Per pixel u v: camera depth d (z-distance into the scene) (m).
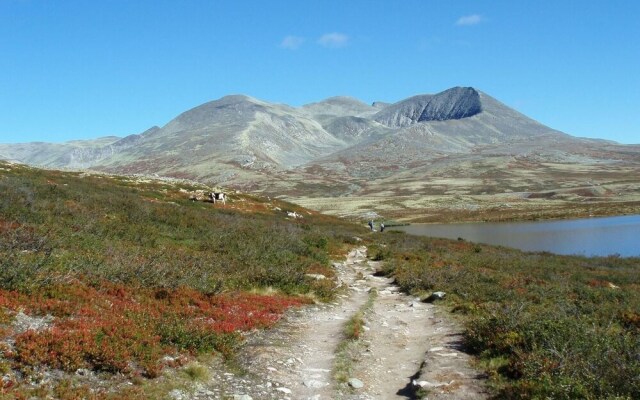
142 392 9.68
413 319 19.17
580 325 13.38
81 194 37.47
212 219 39.97
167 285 17.81
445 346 14.65
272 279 23.03
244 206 69.94
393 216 158.00
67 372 9.90
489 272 30.47
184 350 12.32
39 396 8.80
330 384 11.41
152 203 42.69
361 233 64.88
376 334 16.55
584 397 9.34
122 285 16.69
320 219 77.81
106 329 12.05
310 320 18.11
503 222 130.88
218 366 12.04
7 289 13.55
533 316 15.39
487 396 10.41
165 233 30.73
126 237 26.66
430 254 40.91
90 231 25.64
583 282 30.50
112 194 46.03
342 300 22.83
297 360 12.99
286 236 36.72
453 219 142.62
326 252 38.19
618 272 37.78
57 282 14.85
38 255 17.41
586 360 10.80
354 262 37.44
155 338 12.30
